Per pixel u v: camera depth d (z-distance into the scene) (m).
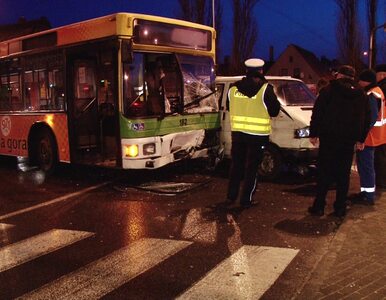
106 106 9.07
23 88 11.02
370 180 7.41
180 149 9.31
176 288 4.66
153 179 9.91
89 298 4.50
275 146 9.26
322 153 6.79
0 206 8.05
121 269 5.18
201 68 9.80
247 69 7.38
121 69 8.53
